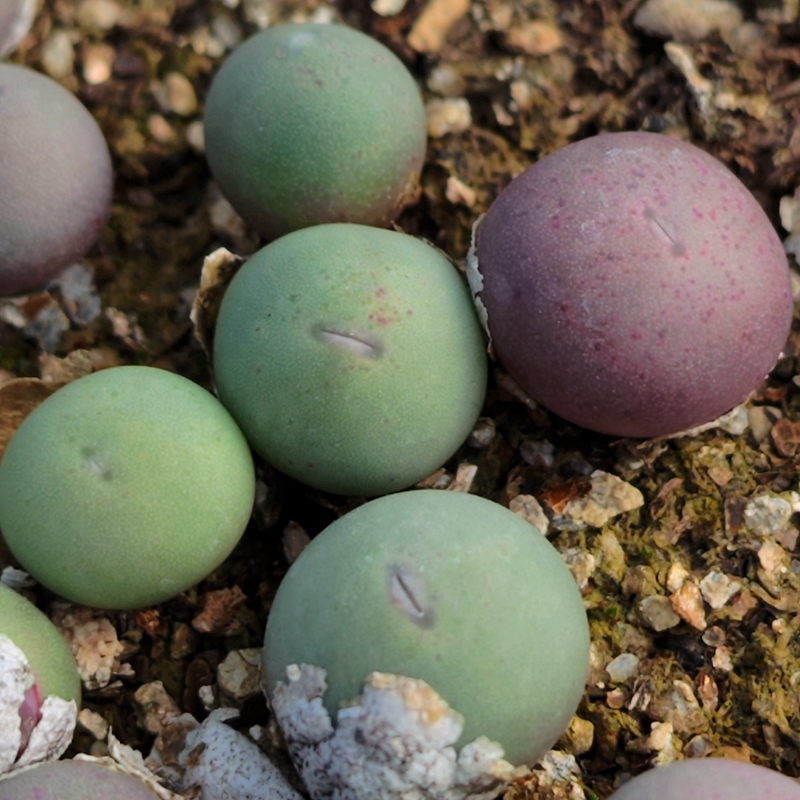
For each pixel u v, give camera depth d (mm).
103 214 115
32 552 102
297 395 104
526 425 116
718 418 110
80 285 121
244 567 114
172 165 124
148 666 111
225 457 104
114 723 110
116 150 123
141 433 102
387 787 96
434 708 95
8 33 122
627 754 107
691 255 102
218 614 112
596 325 102
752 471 114
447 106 122
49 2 124
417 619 96
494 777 97
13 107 109
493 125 123
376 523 100
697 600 109
